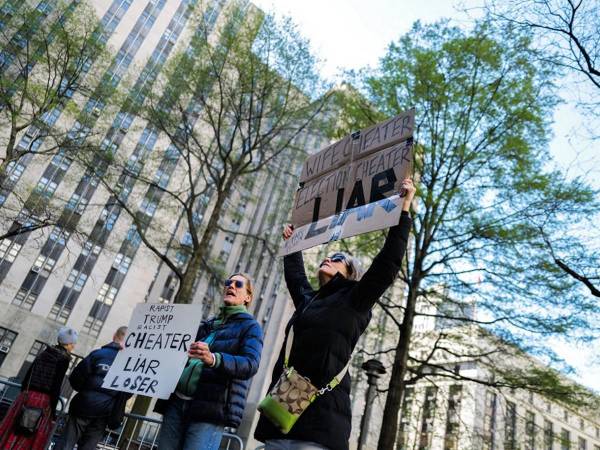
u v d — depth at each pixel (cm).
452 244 1288
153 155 1744
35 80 1639
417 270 1331
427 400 1812
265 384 4338
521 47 1204
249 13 1684
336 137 1488
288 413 207
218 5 1733
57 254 3791
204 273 2052
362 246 1409
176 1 4584
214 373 344
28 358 3547
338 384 222
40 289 3688
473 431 1617
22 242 3684
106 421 528
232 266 4459
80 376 523
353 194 289
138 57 4194
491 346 1381
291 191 2008
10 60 1513
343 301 238
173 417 345
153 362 382
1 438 502
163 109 1689
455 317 1291
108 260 3944
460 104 1305
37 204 1673
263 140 1828
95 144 1653
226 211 2239
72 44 1512
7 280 3572
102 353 540
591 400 1209
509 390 1438
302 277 306
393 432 1168
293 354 231
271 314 4675
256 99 1753
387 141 287
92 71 1580
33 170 3388
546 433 1358
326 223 297
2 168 1427
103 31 1602
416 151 1349
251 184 2183
